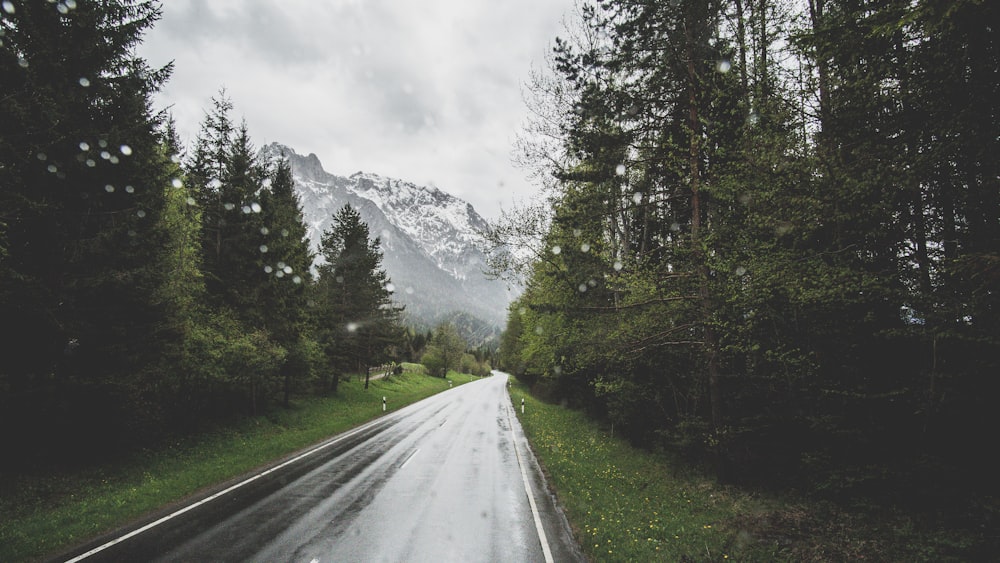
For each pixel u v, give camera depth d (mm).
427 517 8992
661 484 10977
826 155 7141
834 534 6754
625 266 12141
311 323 29625
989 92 5359
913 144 6184
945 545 5781
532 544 7645
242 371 19078
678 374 12273
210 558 6832
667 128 11016
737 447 9578
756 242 8016
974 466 6227
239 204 21594
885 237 6711
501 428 23703
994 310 5559
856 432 6891
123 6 11531
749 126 8234
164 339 13242
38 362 10641
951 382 6062
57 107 10094
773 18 8867
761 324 8398
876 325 6879
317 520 8695
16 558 6902
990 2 4711
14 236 10172
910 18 4949
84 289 11062
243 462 14172
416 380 63875
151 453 14055
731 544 7051
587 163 12508
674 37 9977
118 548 7250
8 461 10789
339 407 30797
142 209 12094
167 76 12375
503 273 18250
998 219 5758
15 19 10023
